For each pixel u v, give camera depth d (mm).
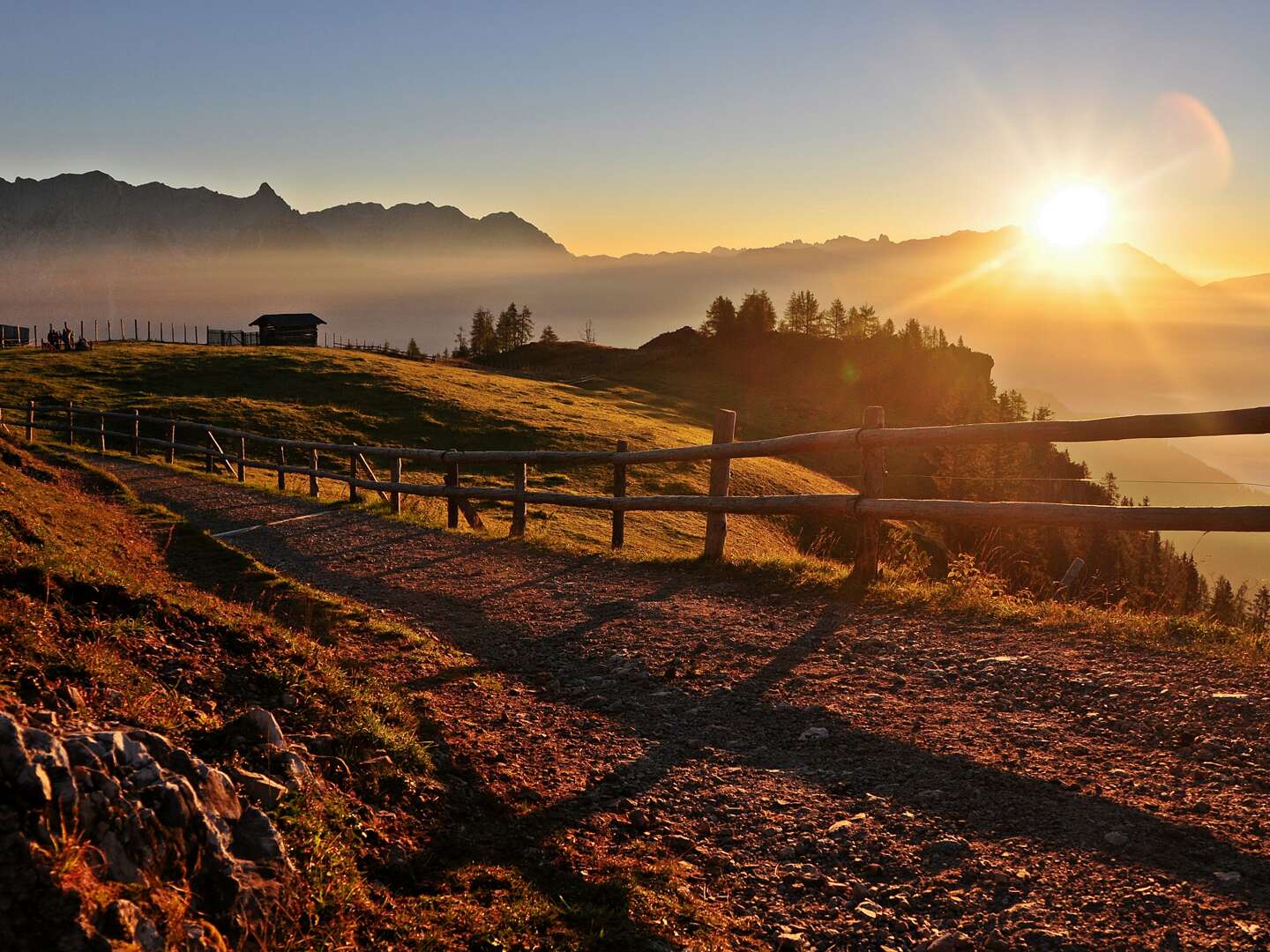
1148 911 3379
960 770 4754
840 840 4156
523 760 5176
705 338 147875
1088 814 4141
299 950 2879
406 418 44562
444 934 3252
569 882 3801
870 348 136250
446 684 6484
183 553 10320
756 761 5125
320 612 8188
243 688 4871
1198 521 6094
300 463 34125
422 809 4258
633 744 5457
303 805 3576
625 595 9383
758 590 9188
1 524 6926
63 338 60031
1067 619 7164
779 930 3537
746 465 43625
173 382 48469
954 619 7531
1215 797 4168
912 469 84625
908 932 3465
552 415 50281
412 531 14375
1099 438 6832
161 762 3133
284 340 91438
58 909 2293
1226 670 5730
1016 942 3309
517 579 10422
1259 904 3326
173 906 2594
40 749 2633
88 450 29516
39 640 4273
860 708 5781
